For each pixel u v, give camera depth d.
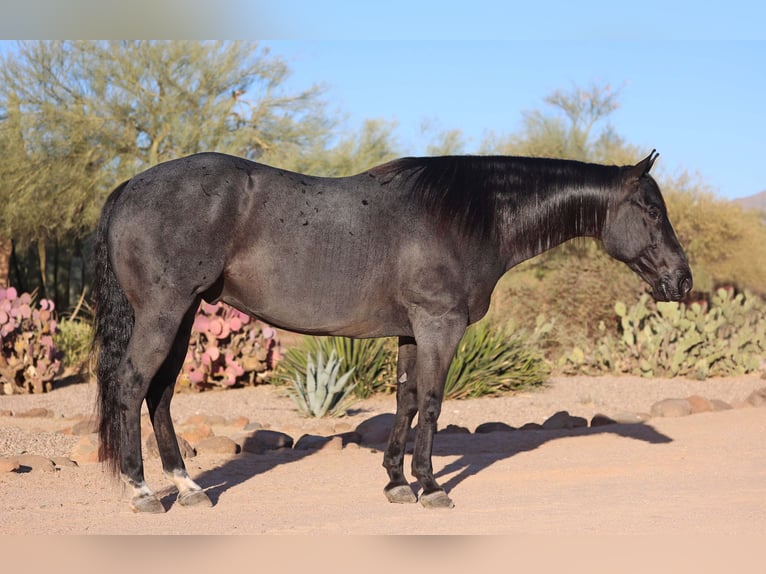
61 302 26.94
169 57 23.34
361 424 9.98
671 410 10.93
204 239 5.82
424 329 6.11
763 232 27.48
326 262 6.00
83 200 22.64
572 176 6.62
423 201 6.19
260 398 13.08
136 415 5.89
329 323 6.12
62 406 12.34
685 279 6.59
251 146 25.19
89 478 7.13
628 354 15.88
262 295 6.00
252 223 5.93
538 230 6.55
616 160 26.41
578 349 15.98
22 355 13.64
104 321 6.06
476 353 13.55
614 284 18.25
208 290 6.04
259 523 5.65
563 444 8.86
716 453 8.24
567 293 18.34
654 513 5.92
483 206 6.33
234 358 14.02
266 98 24.75
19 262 26.88
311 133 24.89
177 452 6.35
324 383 11.56
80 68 23.00
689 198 25.55
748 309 17.23
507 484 7.10
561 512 6.00
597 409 12.03
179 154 23.38
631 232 6.63
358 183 6.22
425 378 6.12
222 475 7.42
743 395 13.36
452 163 6.44
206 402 12.66
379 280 6.09
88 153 22.44
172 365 6.32
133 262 5.83
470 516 5.89
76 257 26.80
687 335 15.61
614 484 7.04
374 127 25.14
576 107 28.59
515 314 18.48
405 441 6.52
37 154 22.06
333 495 6.66
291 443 8.95
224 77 23.95
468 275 6.22
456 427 10.07
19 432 9.01
